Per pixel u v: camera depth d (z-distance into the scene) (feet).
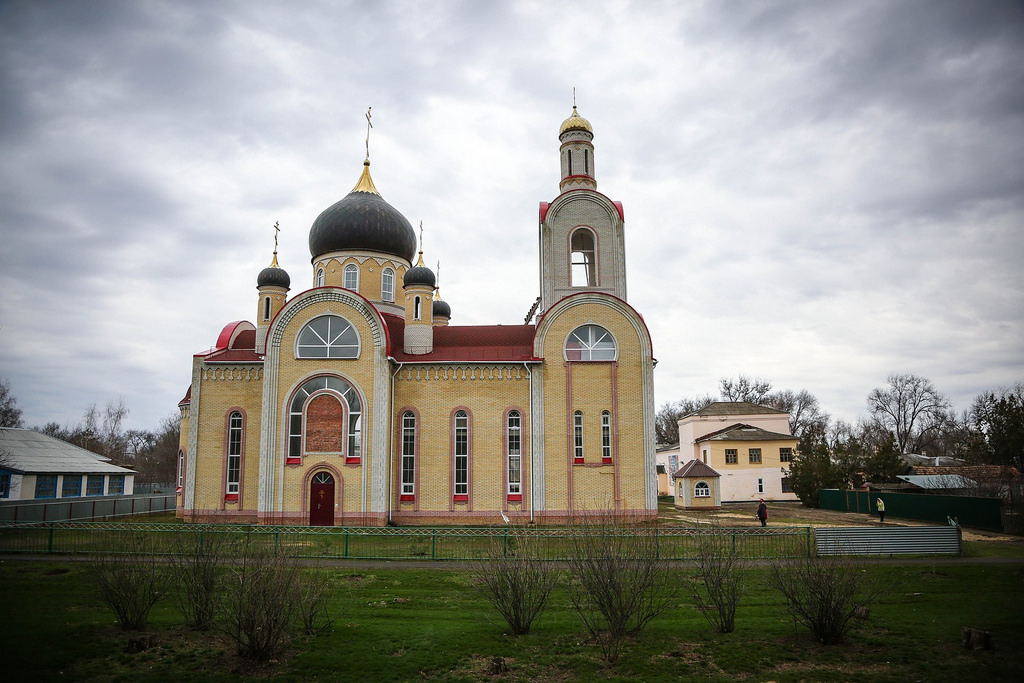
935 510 135.33
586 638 48.16
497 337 130.93
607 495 117.29
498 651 45.24
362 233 141.38
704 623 52.65
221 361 123.85
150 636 46.55
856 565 57.21
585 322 123.03
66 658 43.29
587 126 140.05
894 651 45.42
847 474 180.04
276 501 113.91
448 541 86.33
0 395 246.88
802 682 39.99
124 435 379.35
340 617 54.08
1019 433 143.84
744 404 230.48
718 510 162.61
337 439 115.44
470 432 120.57
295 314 119.14
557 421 119.96
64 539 92.43
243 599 44.32
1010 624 52.03
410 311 126.93
